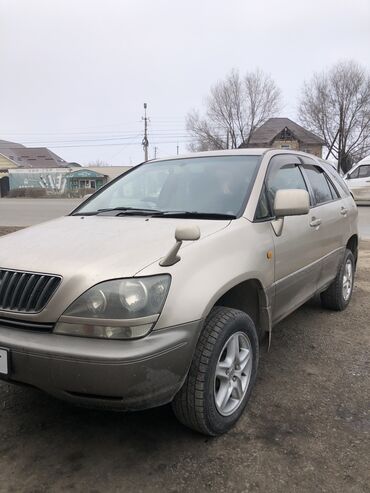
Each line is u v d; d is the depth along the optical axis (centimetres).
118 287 238
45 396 337
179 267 255
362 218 1622
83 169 5178
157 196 379
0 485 246
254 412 312
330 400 328
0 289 257
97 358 228
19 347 240
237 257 293
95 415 311
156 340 238
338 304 518
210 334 268
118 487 244
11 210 2248
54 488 243
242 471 254
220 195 350
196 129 5138
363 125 4475
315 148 5181
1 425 300
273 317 348
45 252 270
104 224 324
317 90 4575
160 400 246
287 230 360
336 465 259
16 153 7294
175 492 240
